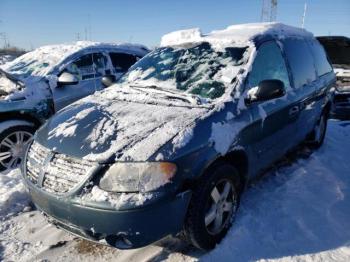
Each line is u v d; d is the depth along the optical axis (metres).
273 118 3.49
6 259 2.80
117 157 2.42
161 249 2.92
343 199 3.71
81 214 2.40
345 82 10.52
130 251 2.90
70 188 2.44
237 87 3.17
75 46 5.92
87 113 3.08
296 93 4.04
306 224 3.24
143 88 3.55
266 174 4.33
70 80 5.13
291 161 4.77
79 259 2.81
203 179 2.68
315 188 3.96
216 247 2.91
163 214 2.41
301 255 2.83
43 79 5.07
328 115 5.61
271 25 4.19
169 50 3.95
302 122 4.34
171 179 2.41
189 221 2.65
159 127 2.68
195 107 2.99
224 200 2.96
